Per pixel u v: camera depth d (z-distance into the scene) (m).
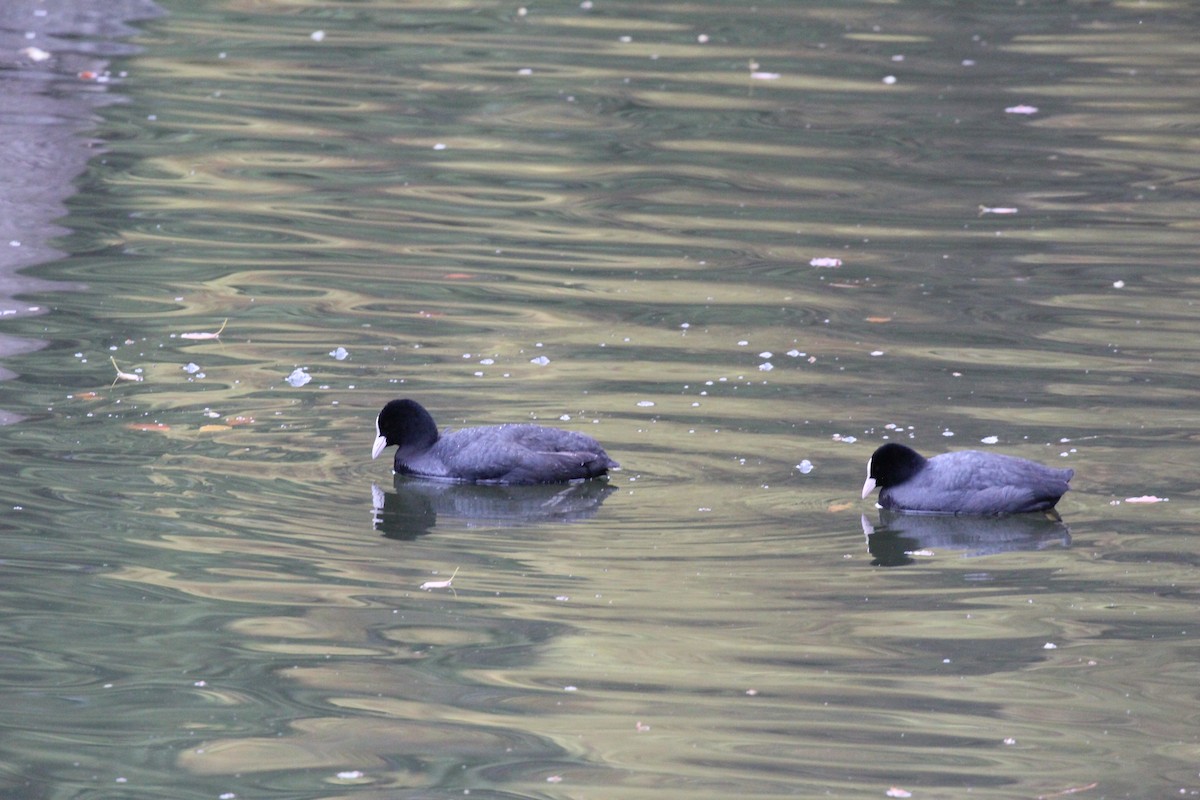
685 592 11.54
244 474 13.60
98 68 28.52
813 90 28.34
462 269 19.30
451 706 9.81
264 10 33.94
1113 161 24.48
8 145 23.47
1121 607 11.38
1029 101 27.80
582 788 8.86
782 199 22.52
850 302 18.31
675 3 35.44
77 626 10.80
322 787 8.86
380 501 13.32
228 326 17.08
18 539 12.10
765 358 16.45
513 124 26.12
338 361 16.19
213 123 25.50
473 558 12.11
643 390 15.54
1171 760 9.23
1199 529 12.73
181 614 11.01
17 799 8.70
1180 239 20.84
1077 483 13.61
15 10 31.67
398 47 31.11
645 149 24.86
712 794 8.82
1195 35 32.97
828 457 14.03
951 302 18.36
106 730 9.48
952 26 33.56
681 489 13.45
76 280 18.39
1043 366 16.31
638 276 19.14
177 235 20.23
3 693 9.88
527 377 15.84
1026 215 21.89
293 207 21.66
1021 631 10.98
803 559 12.17
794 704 9.90
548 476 13.67
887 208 22.16
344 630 10.84
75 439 14.07
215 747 9.30
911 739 9.48
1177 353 16.70
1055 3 35.81
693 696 9.98
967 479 13.18
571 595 11.45
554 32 32.56
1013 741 9.45
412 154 24.41
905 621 11.12
